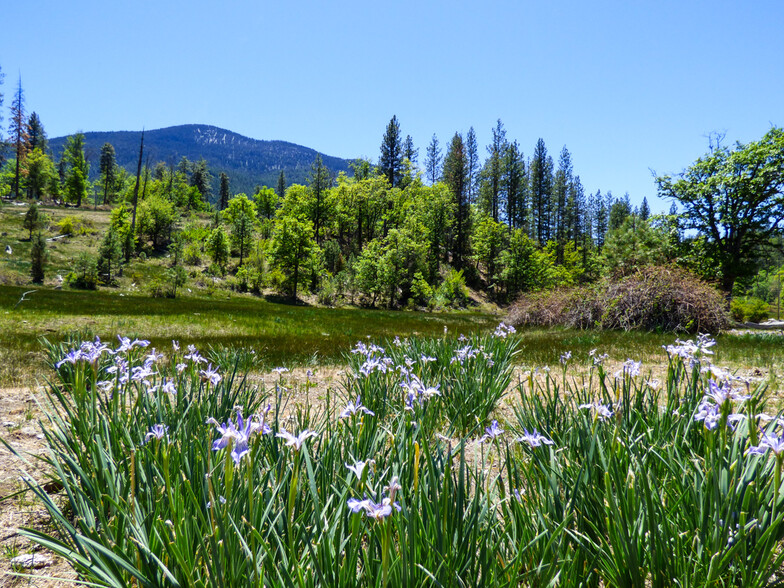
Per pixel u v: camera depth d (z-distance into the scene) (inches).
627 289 746.8
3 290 1158.3
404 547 64.1
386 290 2257.6
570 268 3051.2
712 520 78.7
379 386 186.9
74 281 1680.6
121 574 73.1
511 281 2571.4
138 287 1796.3
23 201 3208.7
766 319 2166.6
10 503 128.5
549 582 73.8
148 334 584.7
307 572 66.2
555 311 860.6
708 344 124.1
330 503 87.7
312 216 2977.4
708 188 1188.5
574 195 3855.8
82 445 132.8
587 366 355.3
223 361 305.1
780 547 92.0
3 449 162.2
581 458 105.0
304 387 287.0
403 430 106.3
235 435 62.2
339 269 2534.5
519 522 87.2
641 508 82.7
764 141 1172.5
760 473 87.2
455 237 3203.7
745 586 71.3
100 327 634.8
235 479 82.0
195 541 76.4
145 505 93.4
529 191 3430.1
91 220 2763.3
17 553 106.2
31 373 289.0
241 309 1130.0
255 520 76.9
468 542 77.1
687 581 71.6
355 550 68.8
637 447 106.8
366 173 3786.9
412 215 2918.3
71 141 3774.6
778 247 1190.3
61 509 124.8
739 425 97.6
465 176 3334.2
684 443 113.9
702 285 716.7
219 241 2273.6
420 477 89.7
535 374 307.6
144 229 2513.5
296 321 885.2
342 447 120.6
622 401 130.8
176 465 97.3
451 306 2309.3
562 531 80.6
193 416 127.0
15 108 3235.7
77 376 122.4
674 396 132.8
